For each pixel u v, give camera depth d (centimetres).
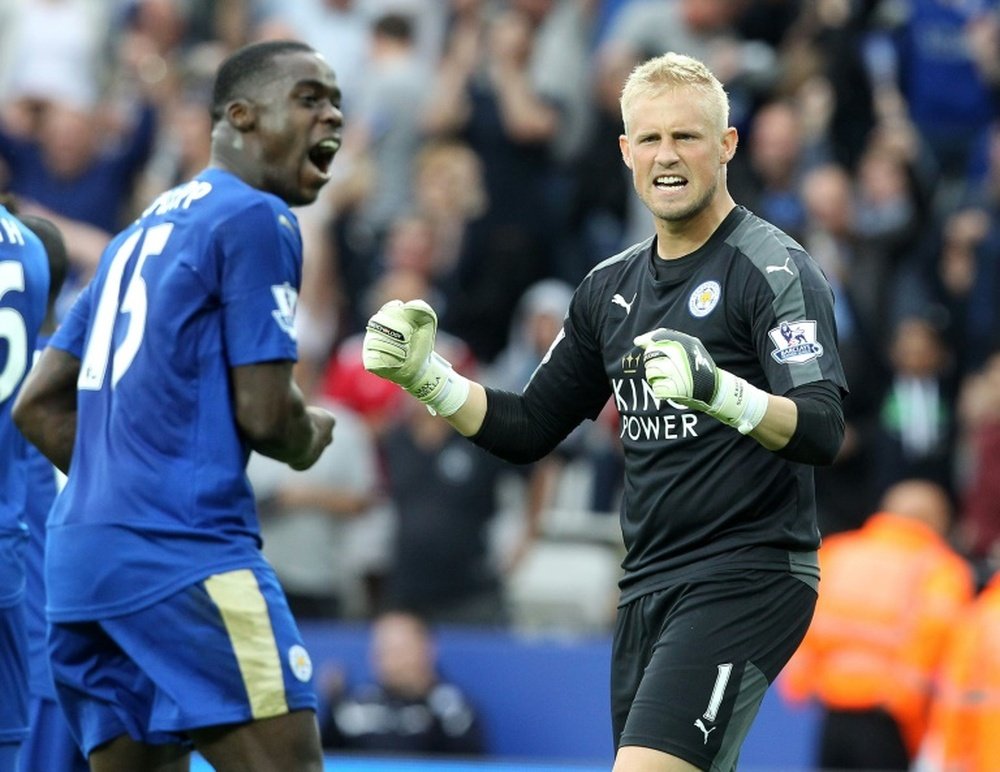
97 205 4475
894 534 3206
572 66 4856
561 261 4612
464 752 3512
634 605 1800
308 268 4400
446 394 1866
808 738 3450
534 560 3872
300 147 1888
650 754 1681
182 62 5066
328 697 3553
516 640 3606
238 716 1745
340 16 5100
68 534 1794
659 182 1762
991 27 4831
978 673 2977
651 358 1627
